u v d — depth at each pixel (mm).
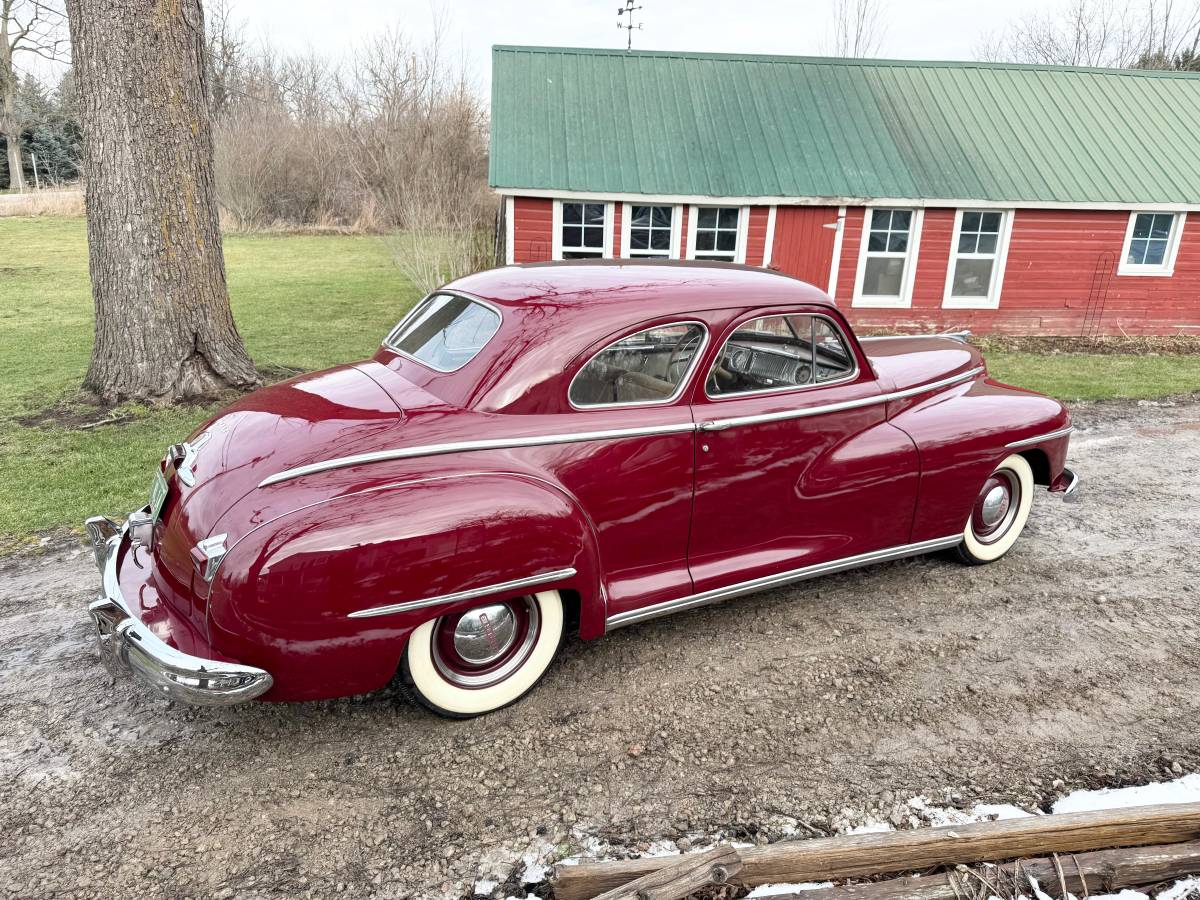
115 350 7051
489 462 2754
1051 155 13234
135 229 6758
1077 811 2496
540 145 12383
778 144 12938
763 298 3348
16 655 3410
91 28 6340
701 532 3322
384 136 28516
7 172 51531
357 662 2555
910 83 14320
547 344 2928
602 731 2918
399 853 2359
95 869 2291
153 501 3043
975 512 4168
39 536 4605
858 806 2537
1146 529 4867
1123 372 10195
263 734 2902
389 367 3365
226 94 36562
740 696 3135
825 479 3537
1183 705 3084
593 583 2936
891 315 13180
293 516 2449
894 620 3730
